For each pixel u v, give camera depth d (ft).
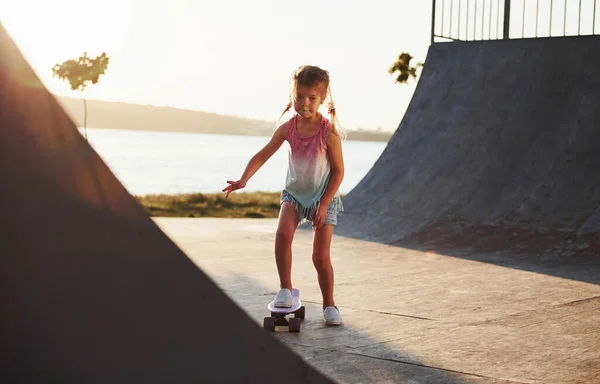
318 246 13.01
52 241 3.48
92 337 3.52
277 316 12.53
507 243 25.49
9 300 3.39
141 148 415.03
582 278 19.79
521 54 31.94
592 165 27.09
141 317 3.66
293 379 4.43
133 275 3.66
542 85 30.58
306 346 11.27
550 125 29.30
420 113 34.35
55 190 3.52
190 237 28.40
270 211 64.08
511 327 13.10
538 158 28.60
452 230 27.35
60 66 123.13
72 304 3.50
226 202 72.64
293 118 12.85
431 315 14.11
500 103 31.48
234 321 4.13
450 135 32.19
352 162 325.21
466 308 14.94
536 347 11.55
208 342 3.90
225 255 23.08
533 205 27.04
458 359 10.66
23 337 3.41
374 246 26.14
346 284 17.92
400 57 100.89
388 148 34.22
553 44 31.04
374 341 11.73
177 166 223.71
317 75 12.05
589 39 29.99
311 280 18.40
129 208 3.76
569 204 26.37
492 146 30.30
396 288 17.46
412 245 26.43
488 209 27.89
